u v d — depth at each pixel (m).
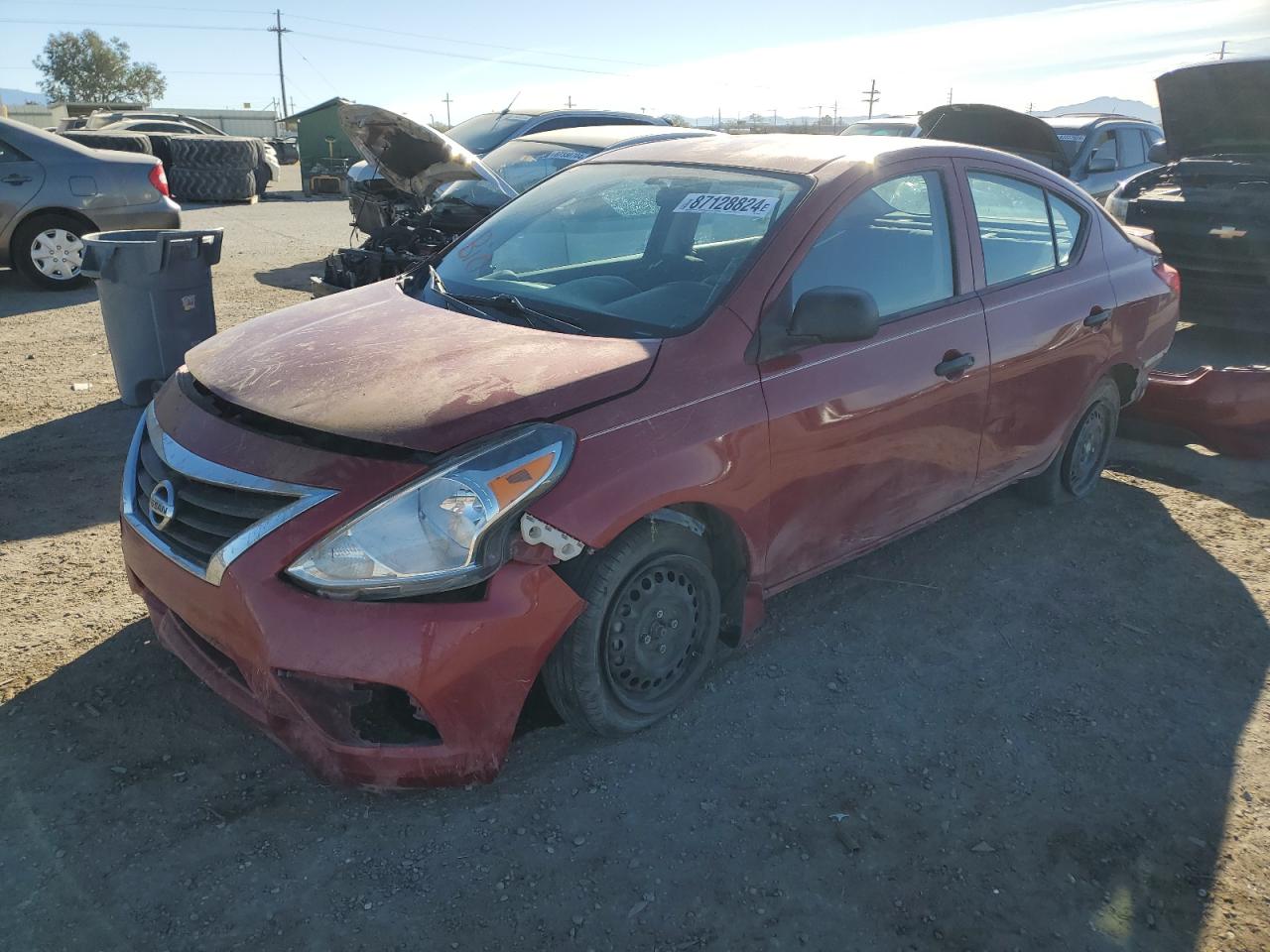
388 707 2.50
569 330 2.99
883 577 3.97
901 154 3.55
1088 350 4.23
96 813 2.49
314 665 2.28
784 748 2.89
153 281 5.36
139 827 2.45
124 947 2.12
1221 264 7.36
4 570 3.70
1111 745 2.99
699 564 2.89
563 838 2.49
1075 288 4.16
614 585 2.62
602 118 10.95
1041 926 2.31
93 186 8.96
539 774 2.72
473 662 2.35
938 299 3.55
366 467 2.36
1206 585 4.02
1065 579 4.02
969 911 2.34
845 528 3.32
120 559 3.85
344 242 13.12
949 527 4.47
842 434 3.14
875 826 2.60
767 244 3.07
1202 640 3.62
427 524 2.31
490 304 3.23
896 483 3.45
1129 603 3.85
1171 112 8.12
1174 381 5.61
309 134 21.25
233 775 2.66
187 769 2.67
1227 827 2.66
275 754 2.75
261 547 2.34
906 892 2.39
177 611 2.57
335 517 2.31
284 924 2.20
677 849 2.48
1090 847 2.57
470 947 2.16
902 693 3.20
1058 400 4.16
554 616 2.46
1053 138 10.66
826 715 3.06
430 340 2.90
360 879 2.33
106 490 4.51
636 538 2.64
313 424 2.46
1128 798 2.76
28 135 8.73
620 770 2.75
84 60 80.81
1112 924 2.33
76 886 2.27
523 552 2.40
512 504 2.35
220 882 2.30
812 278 3.12
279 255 11.68
